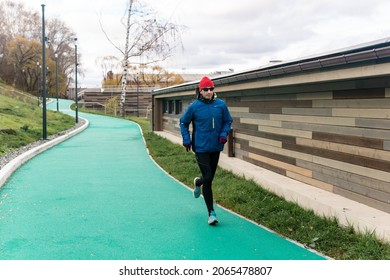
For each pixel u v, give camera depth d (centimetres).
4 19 7375
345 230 461
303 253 425
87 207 620
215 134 529
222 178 788
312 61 509
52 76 7406
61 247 449
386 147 473
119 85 5578
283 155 728
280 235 482
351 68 457
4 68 7331
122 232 499
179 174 872
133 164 1053
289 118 701
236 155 955
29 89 7362
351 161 538
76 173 920
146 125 2753
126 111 5025
